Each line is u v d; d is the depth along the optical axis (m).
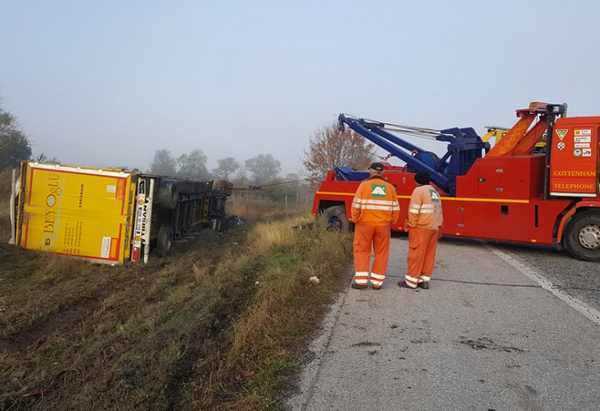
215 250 13.11
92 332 6.01
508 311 5.96
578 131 9.62
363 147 24.69
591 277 7.98
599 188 9.43
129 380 4.24
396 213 6.87
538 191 10.44
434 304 6.22
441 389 3.92
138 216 10.32
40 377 4.62
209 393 3.88
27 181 10.37
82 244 10.27
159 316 6.22
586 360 4.49
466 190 10.96
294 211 26.08
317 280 7.16
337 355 4.59
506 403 3.70
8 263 9.52
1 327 6.03
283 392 3.88
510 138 11.09
